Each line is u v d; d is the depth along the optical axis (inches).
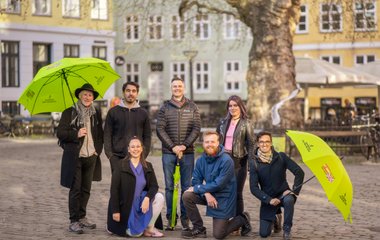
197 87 2047.2
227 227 374.0
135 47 2055.9
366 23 1043.9
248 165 398.6
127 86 401.4
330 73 985.5
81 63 382.6
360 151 864.3
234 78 1187.9
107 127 399.5
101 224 418.6
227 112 404.8
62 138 393.4
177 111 406.9
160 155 898.1
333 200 344.5
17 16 1678.2
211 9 1079.0
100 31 1809.8
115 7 1214.9
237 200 391.2
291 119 882.1
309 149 350.0
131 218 375.6
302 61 1019.3
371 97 1748.3
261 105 893.2
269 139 374.9
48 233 387.2
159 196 381.4
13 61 1681.8
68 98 401.7
